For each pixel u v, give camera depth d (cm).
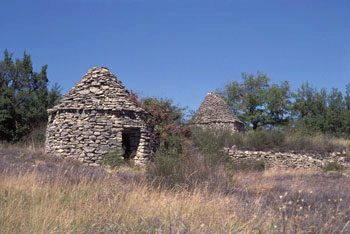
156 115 2031
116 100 1839
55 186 726
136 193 676
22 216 519
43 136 2691
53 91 3494
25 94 3164
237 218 565
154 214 566
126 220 521
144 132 1852
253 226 534
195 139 2147
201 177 916
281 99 4597
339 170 2053
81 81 1905
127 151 1919
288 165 2150
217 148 2030
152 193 763
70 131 1766
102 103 1809
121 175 1084
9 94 2953
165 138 1961
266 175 1595
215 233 490
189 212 575
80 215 522
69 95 1858
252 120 4638
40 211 527
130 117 1830
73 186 741
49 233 459
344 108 4094
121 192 675
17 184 725
